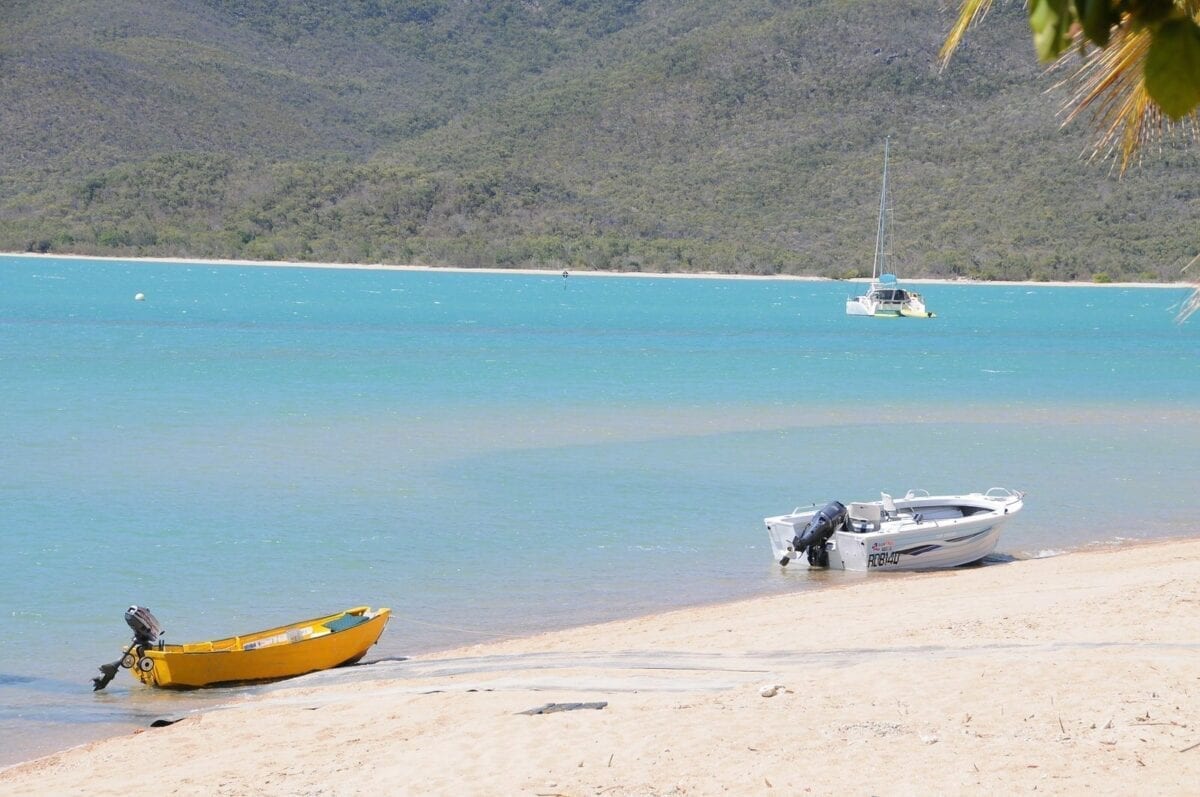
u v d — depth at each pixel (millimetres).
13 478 27359
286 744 10477
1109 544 21234
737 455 31359
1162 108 1566
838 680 10414
